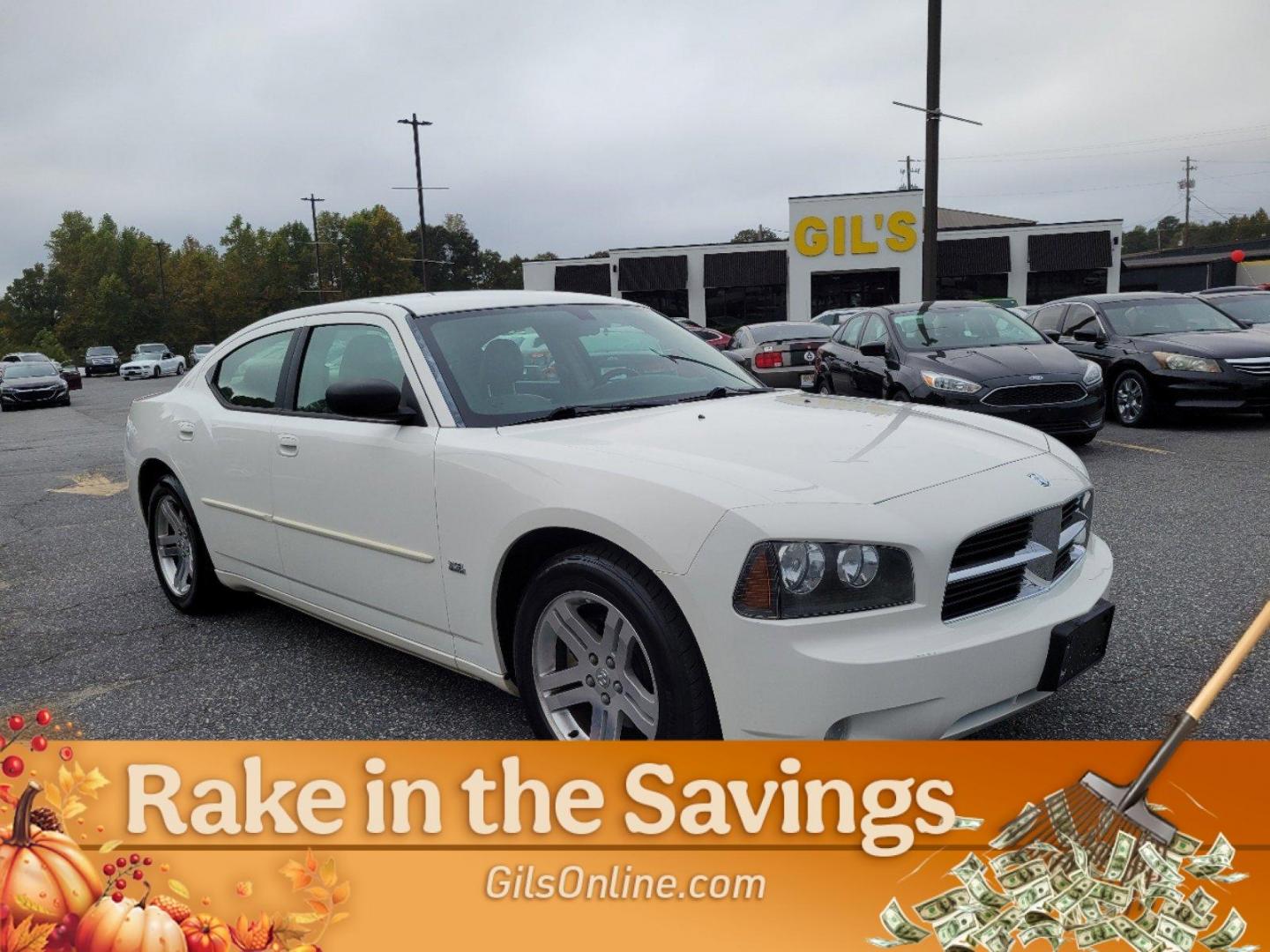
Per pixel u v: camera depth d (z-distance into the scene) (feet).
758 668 7.45
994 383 26.68
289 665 12.94
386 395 10.15
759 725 7.52
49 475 34.60
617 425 10.02
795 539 7.47
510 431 9.94
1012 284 121.39
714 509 7.68
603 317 12.80
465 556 9.63
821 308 118.73
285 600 12.98
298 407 12.44
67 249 324.60
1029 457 9.57
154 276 292.40
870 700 7.40
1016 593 8.57
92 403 93.04
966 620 8.03
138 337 285.43
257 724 11.00
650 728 8.34
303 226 295.07
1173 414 32.60
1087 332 34.73
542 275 133.49
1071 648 8.35
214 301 286.05
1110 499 21.47
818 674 7.34
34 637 14.83
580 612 8.98
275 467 12.26
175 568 15.62
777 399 11.68
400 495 10.35
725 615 7.50
